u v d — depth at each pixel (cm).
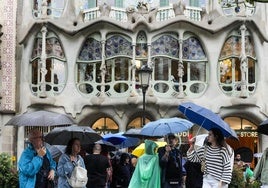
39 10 3388
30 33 3338
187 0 3409
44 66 3266
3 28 3397
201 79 3328
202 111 1116
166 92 3256
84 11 3375
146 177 1242
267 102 3338
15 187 1390
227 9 3331
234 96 3259
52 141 1361
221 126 1084
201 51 3341
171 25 3269
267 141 3347
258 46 3322
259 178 1152
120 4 3425
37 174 1074
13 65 3388
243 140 3441
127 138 1864
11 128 3350
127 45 3288
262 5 3353
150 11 3288
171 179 1245
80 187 1130
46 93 3284
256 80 3319
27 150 1073
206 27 3266
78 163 1145
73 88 3334
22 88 3356
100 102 3250
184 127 1381
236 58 3294
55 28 3316
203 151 1067
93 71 3341
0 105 3338
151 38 3253
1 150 3312
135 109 3219
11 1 3416
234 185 1436
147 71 2080
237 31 3303
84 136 1358
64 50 3344
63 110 3303
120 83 3272
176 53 3303
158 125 1371
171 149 1251
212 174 1034
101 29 3297
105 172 1259
